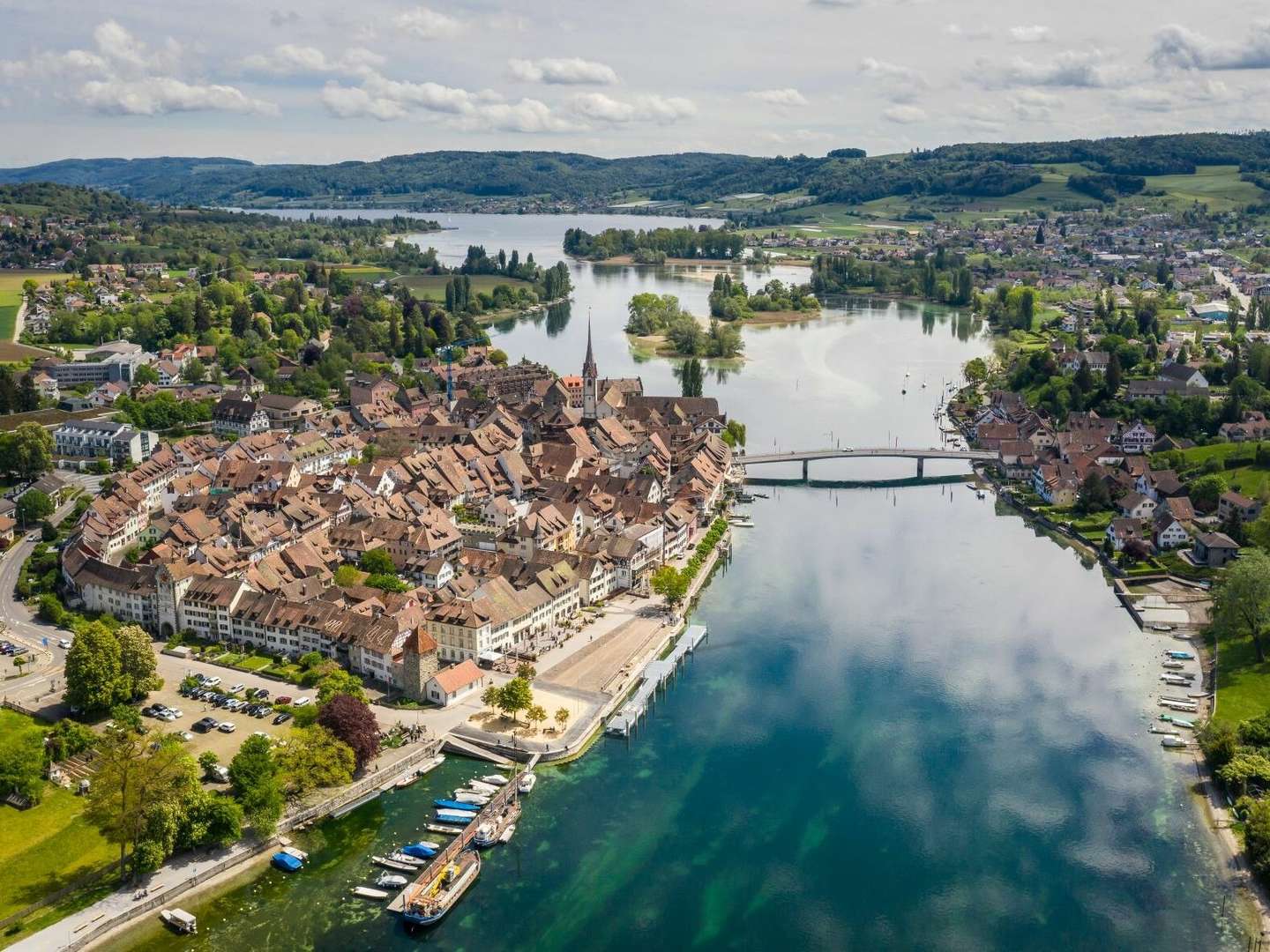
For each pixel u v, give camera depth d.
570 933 197.38
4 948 187.25
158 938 194.75
